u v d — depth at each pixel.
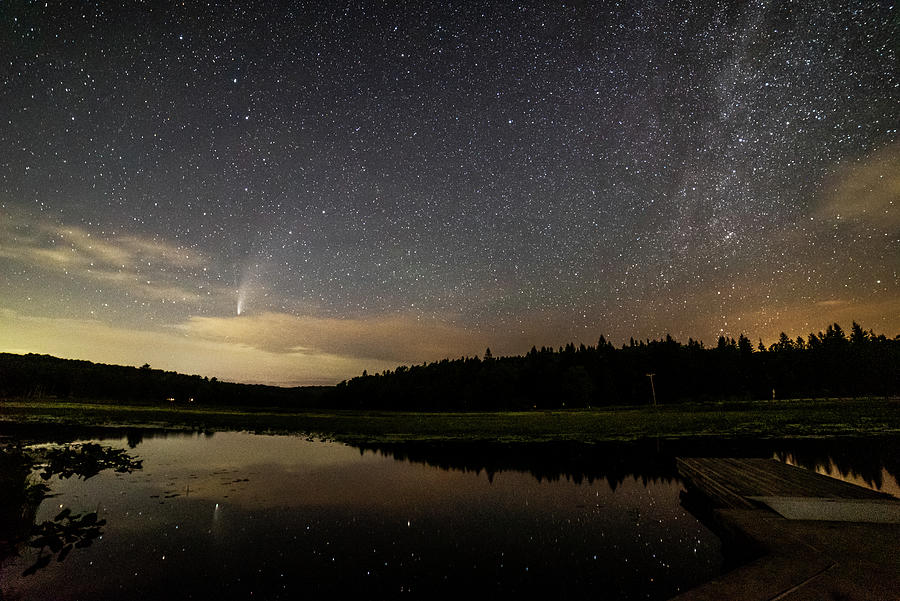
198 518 11.22
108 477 16.31
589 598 6.91
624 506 12.22
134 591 7.29
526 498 13.22
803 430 29.64
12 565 8.33
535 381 103.56
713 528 10.17
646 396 96.94
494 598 6.95
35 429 36.41
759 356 103.62
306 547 9.20
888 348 99.38
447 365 132.00
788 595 3.95
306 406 114.56
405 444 27.23
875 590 4.03
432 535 9.90
